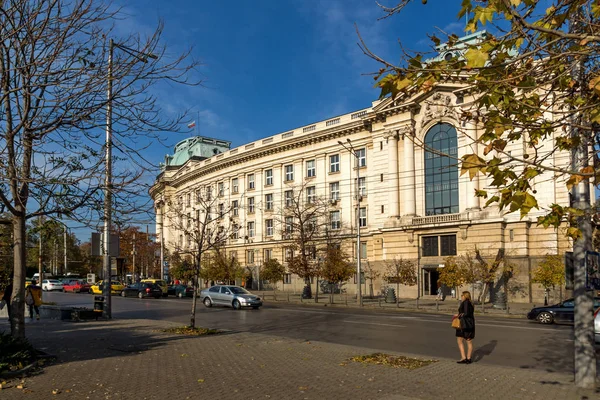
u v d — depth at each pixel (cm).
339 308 3147
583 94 639
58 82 899
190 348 1309
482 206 3631
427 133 3931
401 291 4006
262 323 2112
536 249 3406
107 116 984
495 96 501
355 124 4497
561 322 2073
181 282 5875
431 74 493
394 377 944
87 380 914
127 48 948
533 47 533
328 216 4656
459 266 3131
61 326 1869
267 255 5428
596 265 822
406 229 3922
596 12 492
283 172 5262
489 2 442
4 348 1020
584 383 850
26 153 1006
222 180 6059
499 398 785
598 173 462
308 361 1116
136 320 2122
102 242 2205
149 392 830
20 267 1077
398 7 507
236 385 880
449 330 1808
